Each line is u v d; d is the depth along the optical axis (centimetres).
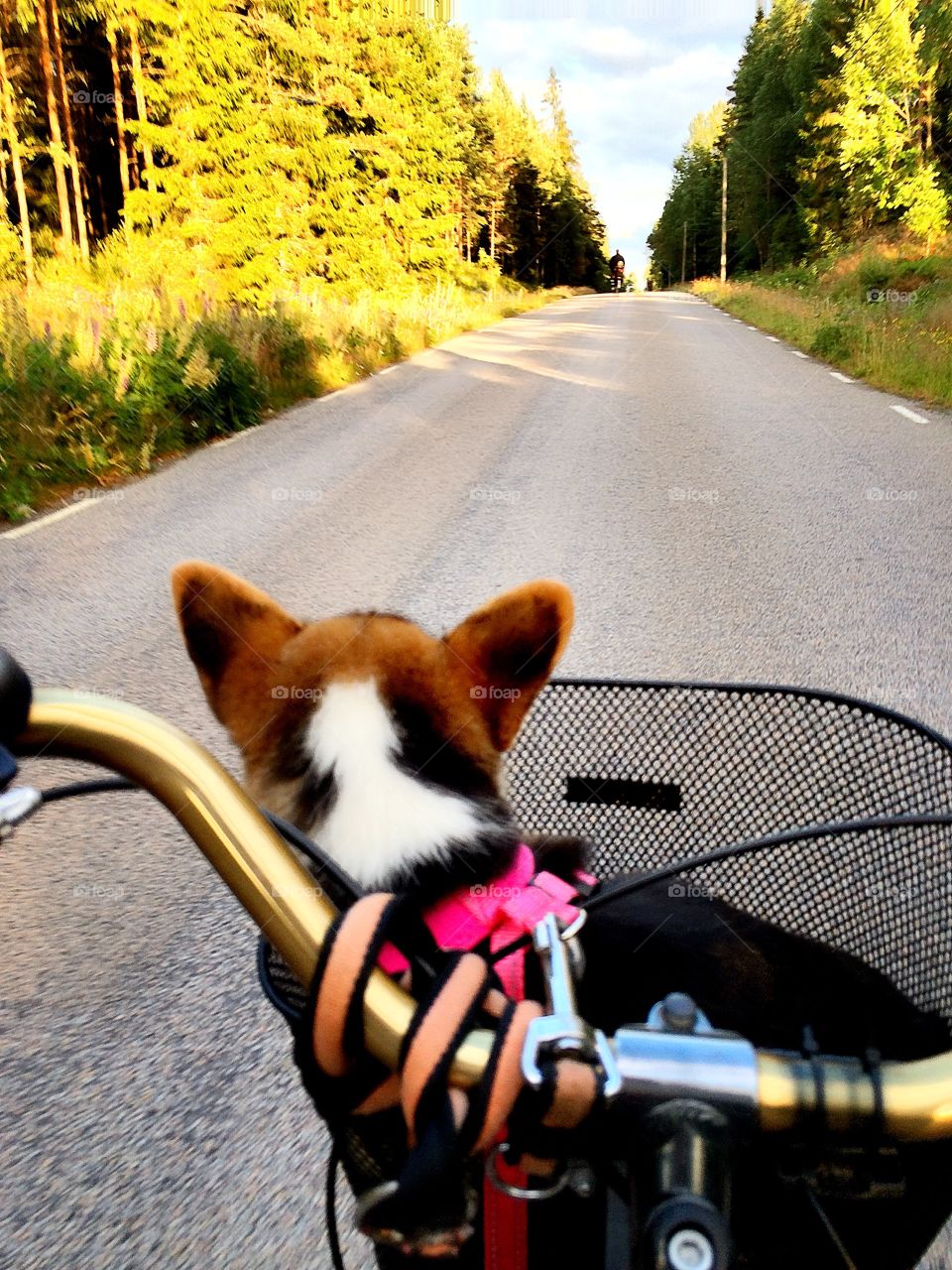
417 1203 60
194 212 2245
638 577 554
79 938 268
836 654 439
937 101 3188
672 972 111
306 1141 203
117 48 2420
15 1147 201
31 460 796
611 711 150
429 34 3584
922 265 2769
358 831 89
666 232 10112
